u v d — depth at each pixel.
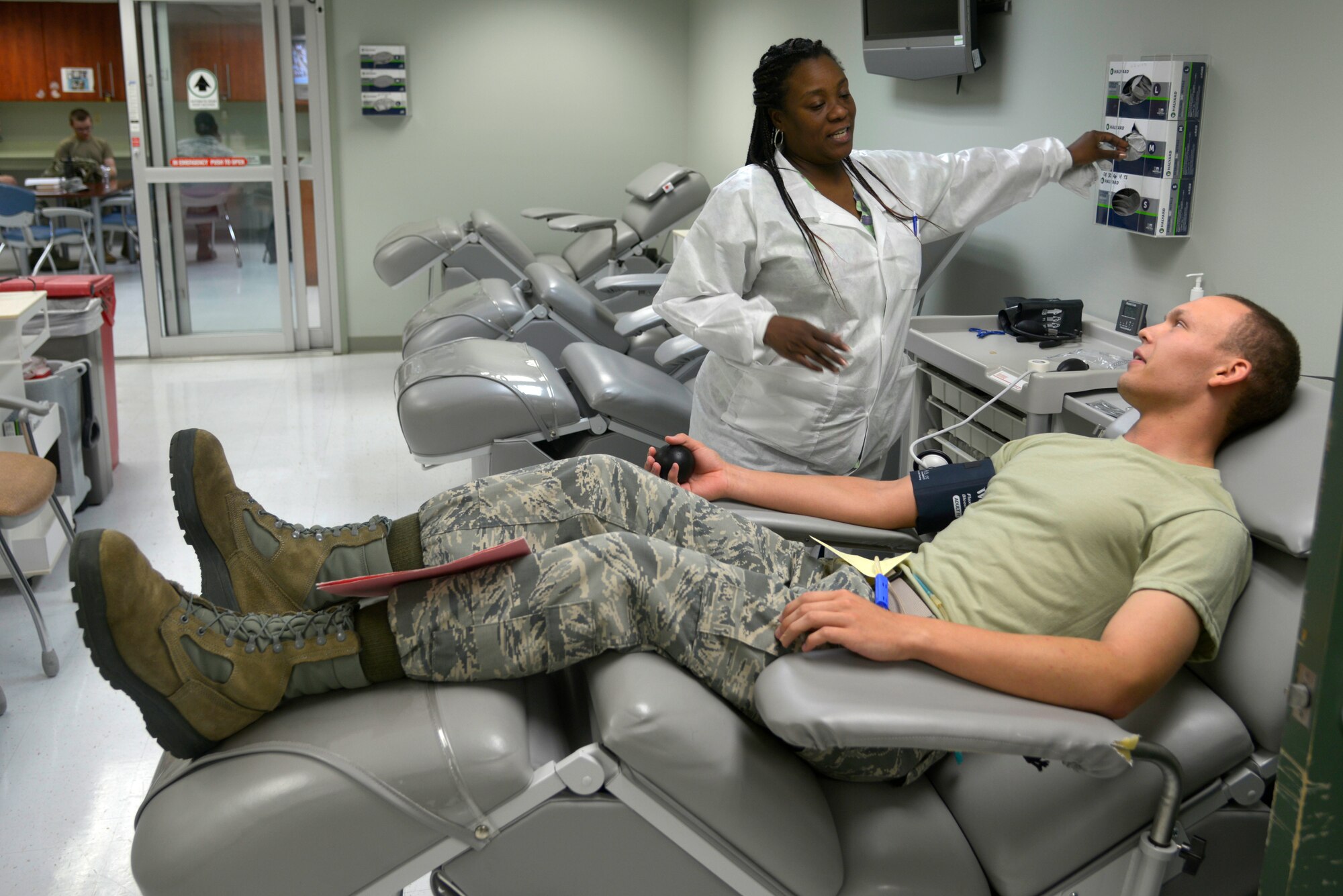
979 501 1.80
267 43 5.93
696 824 1.41
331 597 1.74
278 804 1.37
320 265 6.36
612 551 1.52
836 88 2.32
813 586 1.68
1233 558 1.43
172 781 1.43
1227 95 2.33
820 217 2.38
